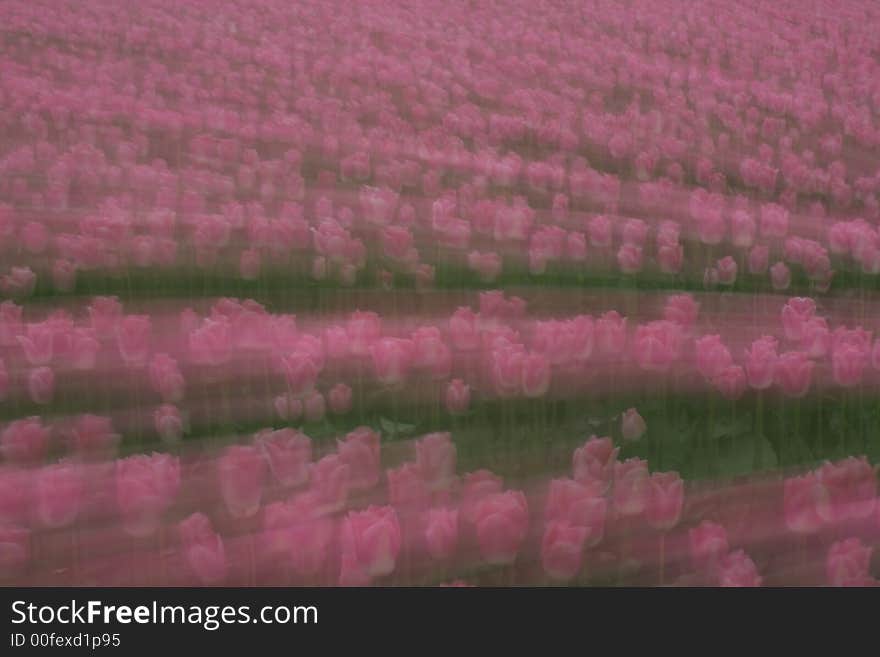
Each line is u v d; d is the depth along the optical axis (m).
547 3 13.05
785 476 3.17
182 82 8.66
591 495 2.46
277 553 2.54
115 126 7.36
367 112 8.02
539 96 8.49
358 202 5.95
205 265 4.76
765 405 3.59
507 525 2.29
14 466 2.96
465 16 12.11
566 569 2.29
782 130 8.10
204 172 6.17
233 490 2.54
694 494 3.04
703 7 13.31
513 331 4.09
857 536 2.84
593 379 3.61
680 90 9.38
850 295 5.01
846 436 3.48
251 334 3.57
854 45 11.41
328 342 3.55
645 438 3.35
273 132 7.16
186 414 3.38
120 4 11.45
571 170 6.75
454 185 6.40
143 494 2.43
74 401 3.52
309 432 3.35
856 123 8.38
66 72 8.76
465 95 8.47
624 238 4.93
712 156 7.47
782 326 4.41
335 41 10.48
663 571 2.64
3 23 10.02
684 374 3.68
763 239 5.62
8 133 6.98
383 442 3.25
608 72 9.66
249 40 10.51
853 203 6.79
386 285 4.76
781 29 12.23
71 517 2.49
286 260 4.88
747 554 2.77
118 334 3.52
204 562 2.28
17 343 3.94
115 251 4.75
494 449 3.24
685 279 5.00
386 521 2.25
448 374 3.55
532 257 4.72
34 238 4.88
